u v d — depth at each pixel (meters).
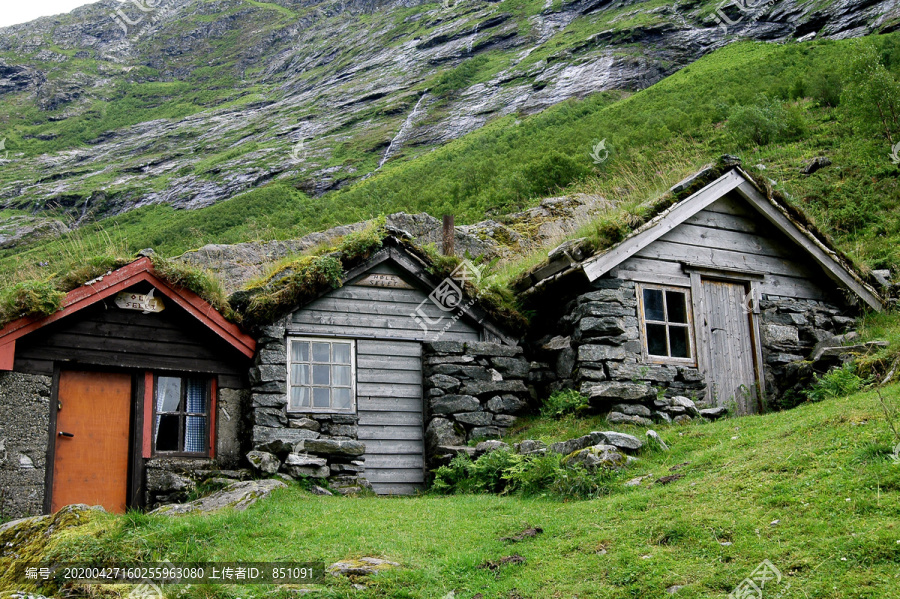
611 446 9.30
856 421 8.04
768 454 7.99
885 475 6.57
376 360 12.36
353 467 11.38
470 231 22.05
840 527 6.04
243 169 96.75
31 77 190.50
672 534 6.70
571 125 50.00
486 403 12.41
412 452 12.16
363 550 7.31
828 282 14.09
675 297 12.97
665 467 8.80
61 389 10.51
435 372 12.34
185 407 11.34
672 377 12.28
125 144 142.62
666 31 91.81
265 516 8.55
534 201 30.30
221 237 37.78
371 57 152.88
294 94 153.88
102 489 10.48
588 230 13.05
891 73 27.17
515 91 95.00
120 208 94.69
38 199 98.00
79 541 7.06
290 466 10.85
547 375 12.80
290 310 11.89
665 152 29.25
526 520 7.99
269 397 11.34
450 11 156.50
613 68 85.81
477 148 59.25
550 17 123.62
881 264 15.65
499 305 12.95
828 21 71.62
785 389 12.86
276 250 18.53
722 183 13.32
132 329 11.06
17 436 9.98
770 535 6.25
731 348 13.11
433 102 104.88
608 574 6.29
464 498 9.78
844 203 19.80
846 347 11.60
